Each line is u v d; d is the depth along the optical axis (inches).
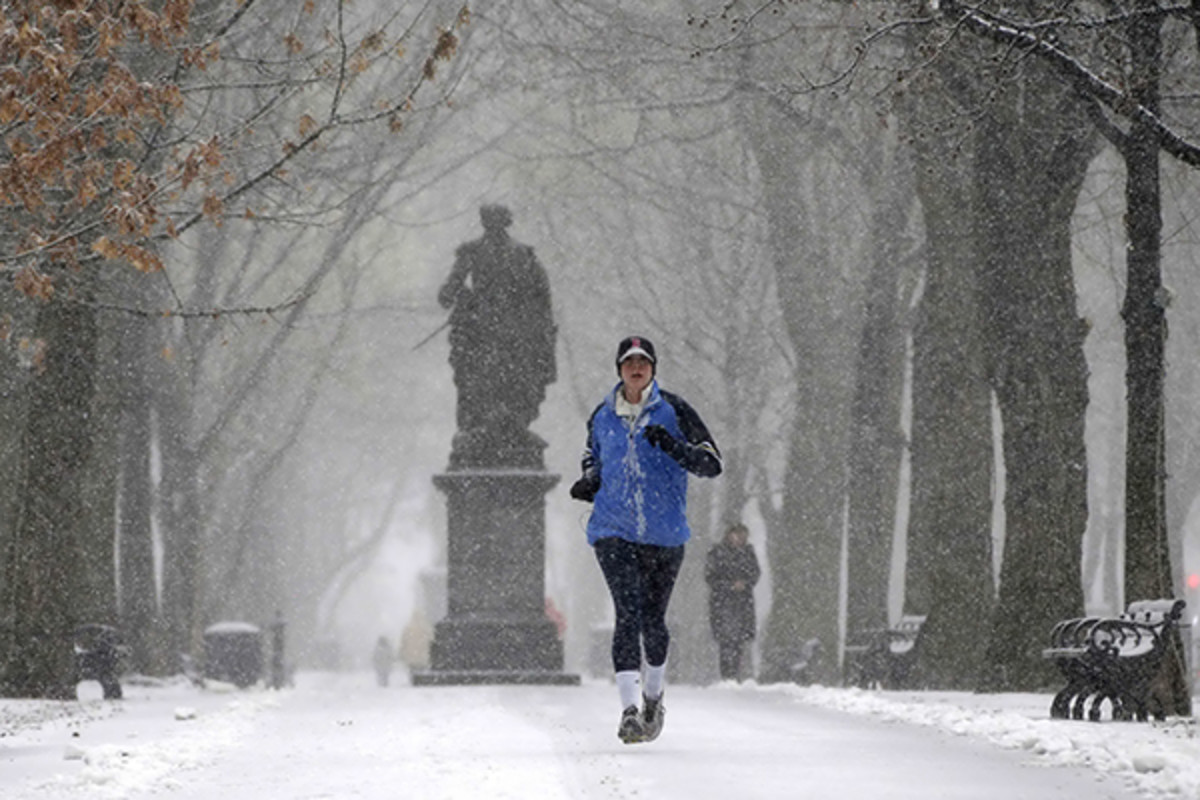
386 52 2460.6
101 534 3976.4
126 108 1903.3
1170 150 2210.9
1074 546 2945.4
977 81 2950.3
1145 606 2021.4
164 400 5649.6
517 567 3449.8
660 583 1514.5
